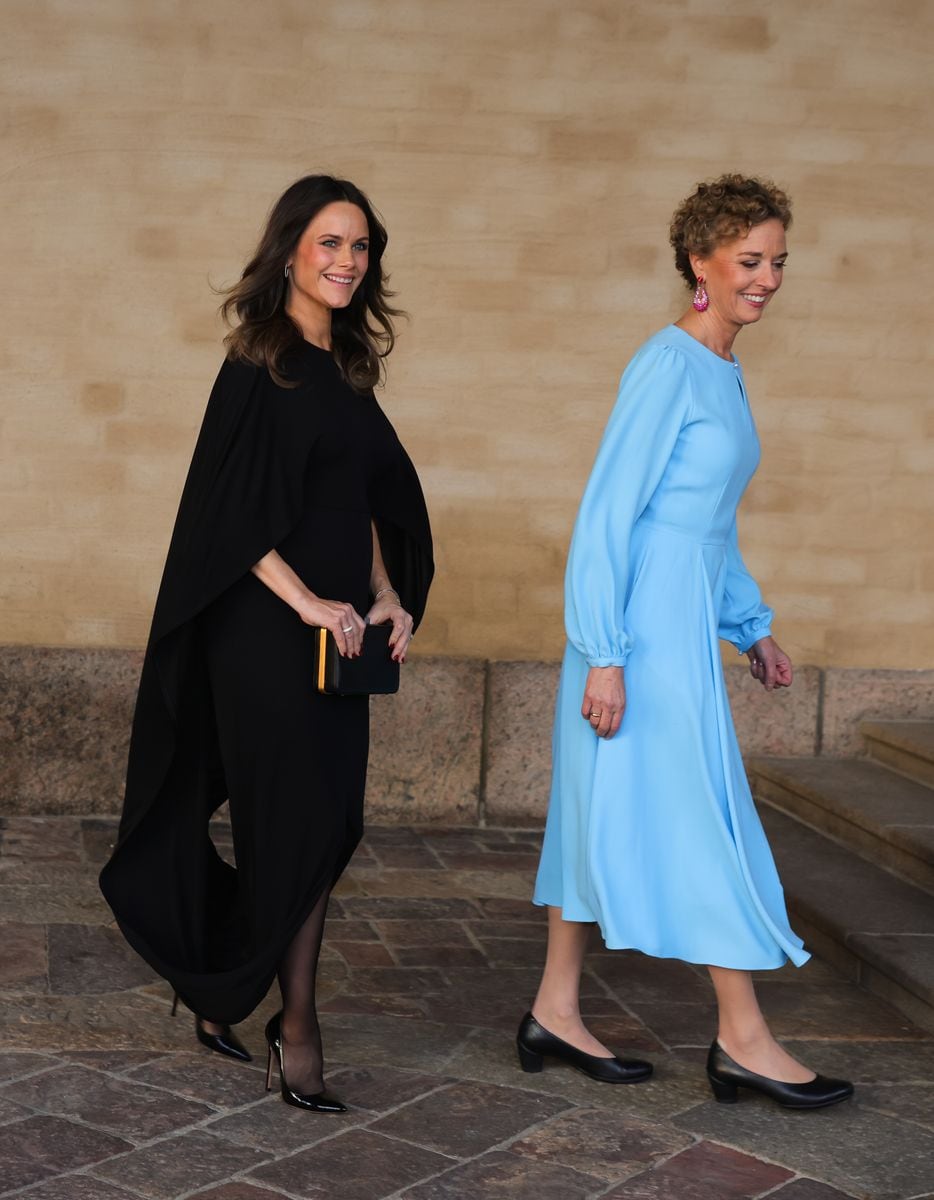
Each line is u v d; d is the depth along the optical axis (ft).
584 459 26.16
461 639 26.14
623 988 17.78
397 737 25.34
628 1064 14.96
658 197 25.98
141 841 14.69
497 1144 13.41
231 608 13.97
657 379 14.20
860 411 26.66
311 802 13.96
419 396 25.79
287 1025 14.05
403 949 18.88
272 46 25.05
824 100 26.18
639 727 14.30
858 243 26.43
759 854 14.55
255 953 13.97
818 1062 15.83
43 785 24.64
